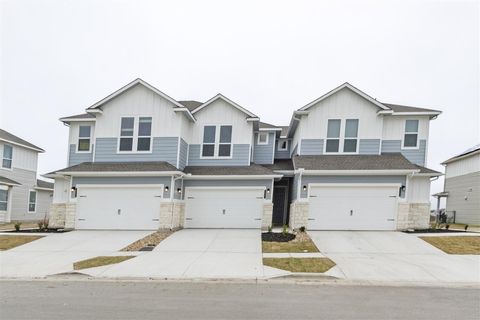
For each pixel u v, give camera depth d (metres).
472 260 8.88
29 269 8.09
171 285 6.65
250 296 5.77
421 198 14.73
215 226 15.04
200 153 16.59
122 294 5.93
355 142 15.65
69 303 5.34
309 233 13.09
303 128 15.91
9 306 5.18
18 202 23.09
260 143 18.42
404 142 15.97
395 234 12.74
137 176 14.48
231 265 8.30
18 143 22.78
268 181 15.01
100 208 14.62
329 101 15.91
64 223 16.22
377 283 6.81
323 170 13.81
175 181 14.66
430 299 5.64
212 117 16.69
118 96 15.84
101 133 15.77
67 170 14.69
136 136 15.58
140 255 9.62
